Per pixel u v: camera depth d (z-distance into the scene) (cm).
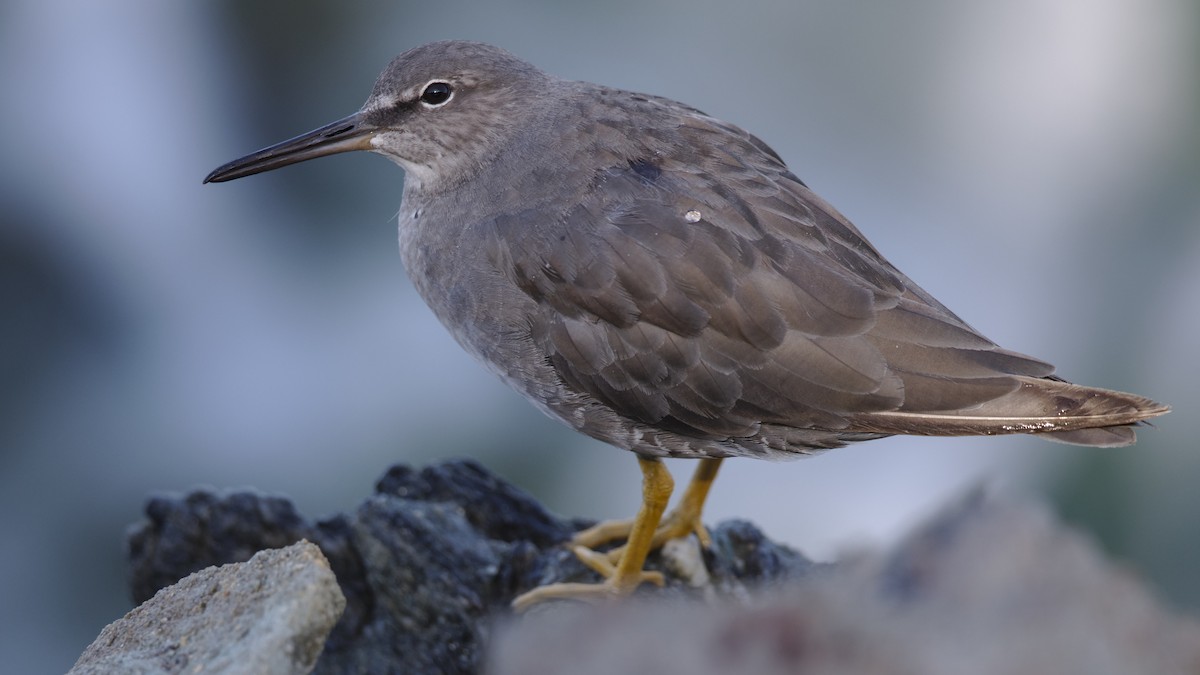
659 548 968
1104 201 1834
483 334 912
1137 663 498
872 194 1844
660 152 880
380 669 939
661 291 827
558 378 890
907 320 820
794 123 1916
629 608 603
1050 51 1991
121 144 1948
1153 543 1430
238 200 1894
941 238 1800
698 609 584
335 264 1816
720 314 821
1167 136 1912
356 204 1856
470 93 949
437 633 925
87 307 1773
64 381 1697
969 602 526
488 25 2009
